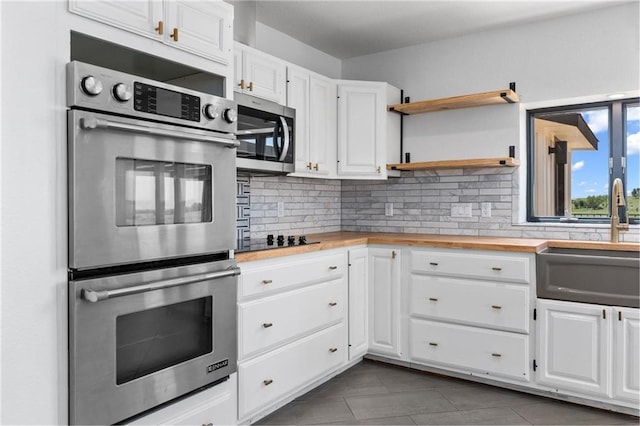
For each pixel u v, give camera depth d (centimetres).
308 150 328
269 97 291
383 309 327
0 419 132
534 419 249
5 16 132
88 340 148
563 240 311
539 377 271
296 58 372
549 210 349
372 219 408
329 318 293
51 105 142
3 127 132
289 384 259
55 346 143
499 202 348
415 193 387
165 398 172
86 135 146
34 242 138
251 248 252
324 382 301
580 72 316
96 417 150
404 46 388
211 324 192
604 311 252
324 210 403
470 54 360
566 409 261
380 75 402
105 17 156
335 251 301
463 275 295
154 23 172
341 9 314
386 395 280
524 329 276
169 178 174
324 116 345
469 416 252
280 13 320
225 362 198
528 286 275
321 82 341
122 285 157
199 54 191
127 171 159
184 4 185
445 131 369
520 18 327
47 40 141
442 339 304
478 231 357
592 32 312
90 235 148
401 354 321
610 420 247
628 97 314
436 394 282
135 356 163
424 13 320
